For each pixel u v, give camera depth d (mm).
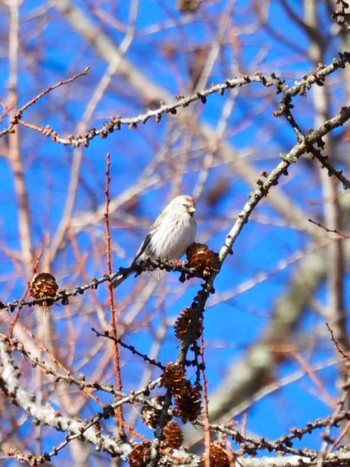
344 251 15500
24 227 13602
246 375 17062
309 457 7969
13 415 11664
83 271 12422
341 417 6988
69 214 13914
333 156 17109
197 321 7922
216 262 8305
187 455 8094
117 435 8789
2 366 9688
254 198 8469
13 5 15766
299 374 13914
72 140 8352
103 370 12336
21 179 14172
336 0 9000
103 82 15984
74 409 11586
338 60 8391
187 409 7727
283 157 8492
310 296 15859
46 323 12078
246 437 8000
